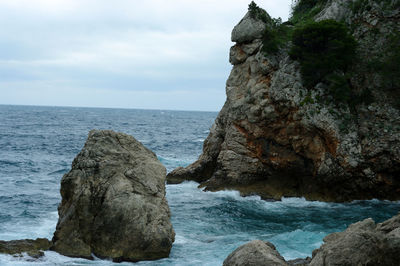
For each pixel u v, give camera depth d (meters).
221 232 23.91
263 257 12.66
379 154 31.41
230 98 38.50
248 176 36.28
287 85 33.81
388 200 32.47
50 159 56.81
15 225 24.33
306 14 45.59
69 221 19.66
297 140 34.03
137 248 18.77
